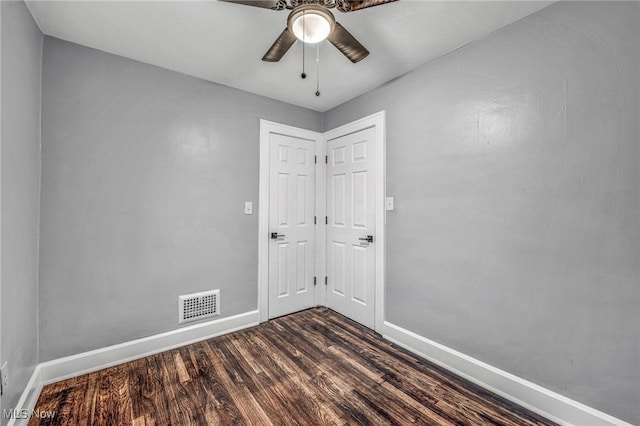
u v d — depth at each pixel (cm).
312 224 313
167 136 222
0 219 124
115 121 201
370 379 183
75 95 187
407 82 228
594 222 139
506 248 169
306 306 309
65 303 183
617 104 132
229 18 165
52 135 179
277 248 286
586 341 141
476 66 185
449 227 199
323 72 229
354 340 238
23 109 151
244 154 262
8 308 132
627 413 129
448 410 155
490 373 173
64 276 183
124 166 204
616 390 132
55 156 180
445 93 202
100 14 161
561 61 149
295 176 299
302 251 305
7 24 132
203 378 183
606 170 135
